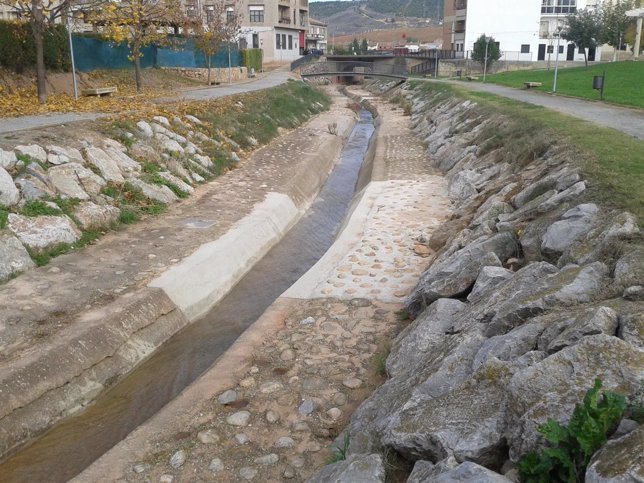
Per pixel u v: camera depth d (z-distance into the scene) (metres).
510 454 4.16
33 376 7.31
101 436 7.02
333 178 21.92
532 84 32.72
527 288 6.33
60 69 27.02
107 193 13.41
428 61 64.88
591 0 61.78
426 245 12.21
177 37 41.22
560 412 3.97
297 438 6.26
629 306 5.17
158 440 6.34
